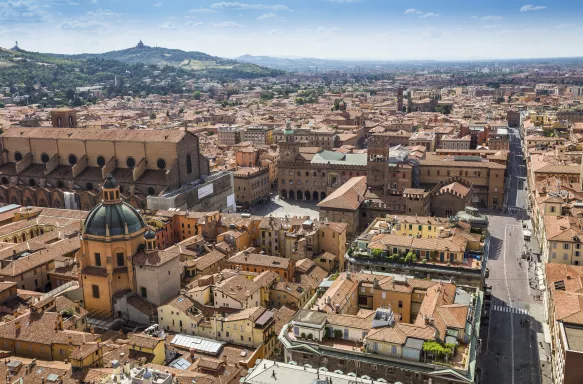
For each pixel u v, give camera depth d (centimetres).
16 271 15612
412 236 16612
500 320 15475
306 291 15975
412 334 10419
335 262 18562
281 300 15525
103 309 15125
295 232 19175
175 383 9881
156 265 14800
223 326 13600
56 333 12269
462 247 15150
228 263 17262
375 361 10319
